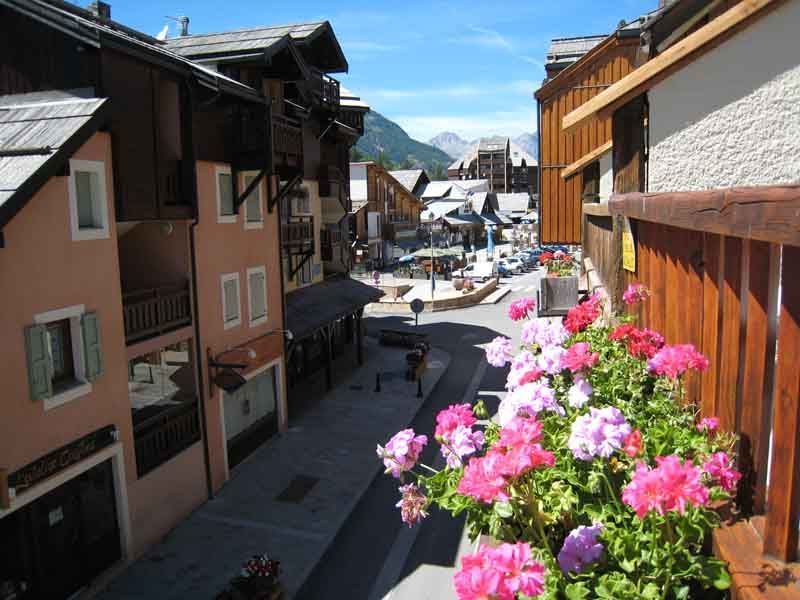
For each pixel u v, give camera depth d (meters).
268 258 18.45
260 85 18.78
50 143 10.19
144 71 12.67
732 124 5.97
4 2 11.51
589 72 21.86
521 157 137.38
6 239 9.47
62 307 10.51
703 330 4.55
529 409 4.12
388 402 22.33
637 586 2.92
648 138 7.15
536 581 2.48
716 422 3.93
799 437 2.82
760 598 2.62
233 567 12.18
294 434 19.19
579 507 3.63
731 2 8.65
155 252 14.62
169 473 13.43
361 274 56.38
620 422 3.46
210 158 15.38
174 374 14.09
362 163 66.31
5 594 9.77
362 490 15.48
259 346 17.66
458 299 41.97
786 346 2.82
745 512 3.41
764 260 3.32
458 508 3.67
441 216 82.25
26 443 9.79
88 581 11.32
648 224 7.16
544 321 5.61
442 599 11.27
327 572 12.17
